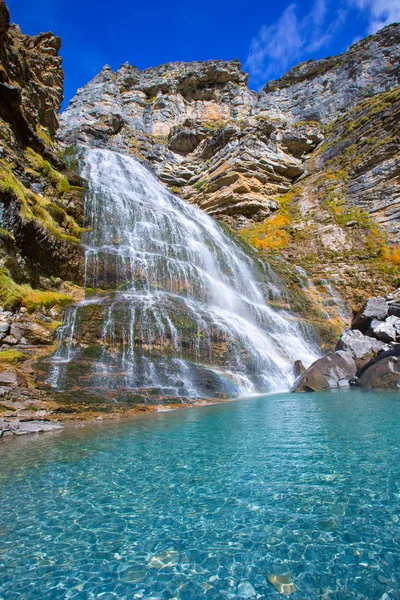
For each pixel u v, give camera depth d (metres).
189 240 26.33
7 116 19.77
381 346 17.72
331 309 25.19
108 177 31.12
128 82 56.94
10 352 11.25
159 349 14.48
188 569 3.17
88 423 8.71
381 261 27.91
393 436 6.69
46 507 4.33
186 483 4.90
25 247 14.98
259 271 27.38
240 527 3.78
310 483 4.73
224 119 53.03
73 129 47.28
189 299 19.48
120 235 22.11
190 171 46.91
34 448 6.55
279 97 57.38
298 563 3.18
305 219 35.59
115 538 3.67
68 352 12.70
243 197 39.59
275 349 18.64
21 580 3.07
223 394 13.29
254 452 6.11
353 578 2.96
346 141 41.84
